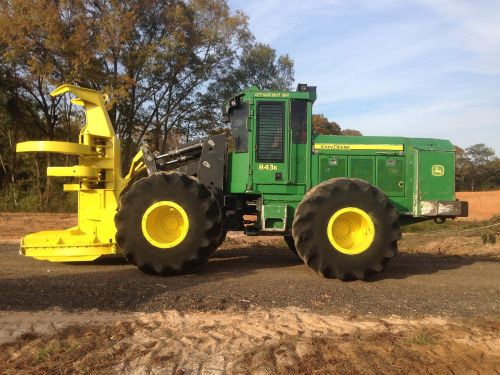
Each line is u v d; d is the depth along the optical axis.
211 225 7.79
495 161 66.12
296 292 6.81
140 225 7.71
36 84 24.28
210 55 26.41
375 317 5.83
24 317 5.59
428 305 6.36
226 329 5.27
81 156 8.62
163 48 23.84
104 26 22.00
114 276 7.62
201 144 8.80
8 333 5.09
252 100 8.56
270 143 8.56
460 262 9.77
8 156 26.42
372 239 7.72
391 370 4.32
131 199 7.77
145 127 26.12
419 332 5.21
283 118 8.57
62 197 24.12
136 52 23.41
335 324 5.54
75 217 20.20
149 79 24.80
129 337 5.00
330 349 4.74
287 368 4.31
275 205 8.48
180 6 24.36
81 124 26.17
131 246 7.69
